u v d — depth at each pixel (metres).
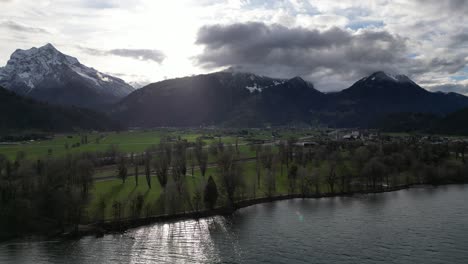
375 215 184.50
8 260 134.00
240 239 154.62
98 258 136.12
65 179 196.50
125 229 166.50
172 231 164.75
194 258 136.00
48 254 139.88
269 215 188.25
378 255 136.62
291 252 140.50
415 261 131.50
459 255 135.38
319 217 183.00
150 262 133.12
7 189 174.38
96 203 188.25
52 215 169.62
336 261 132.25
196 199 193.38
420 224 168.88
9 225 161.00
